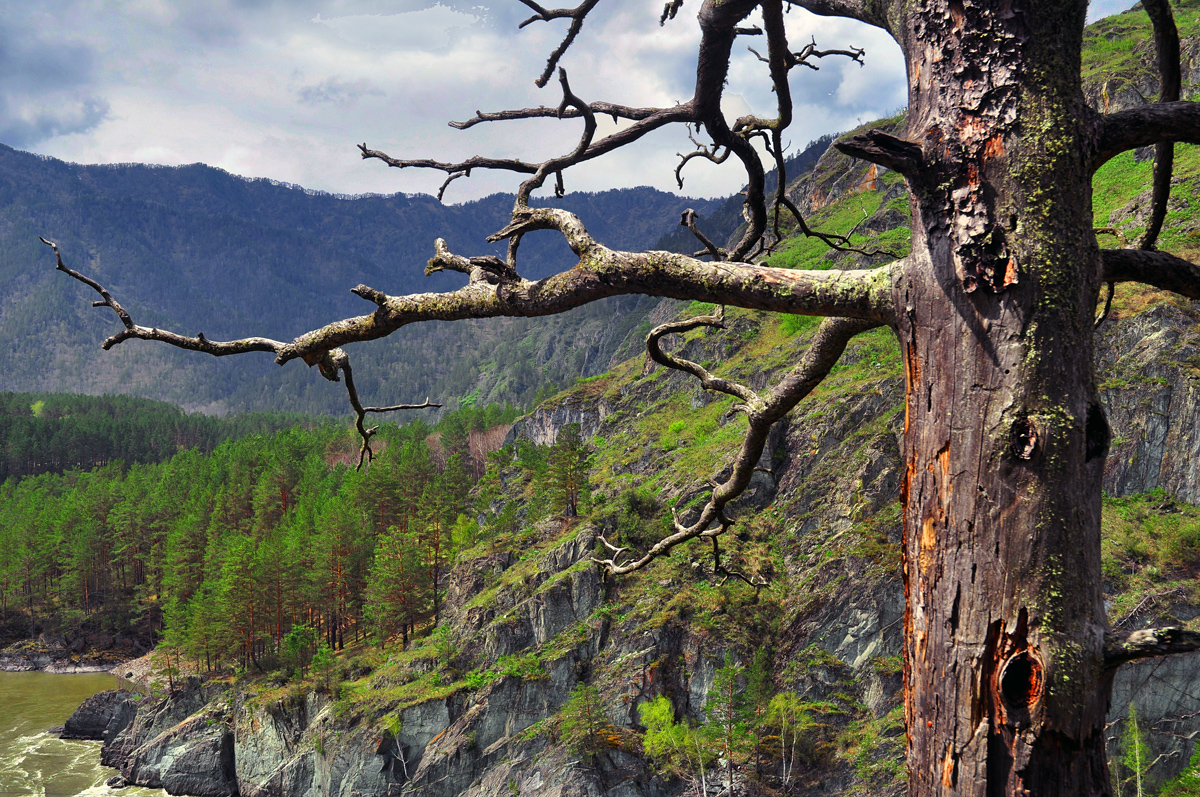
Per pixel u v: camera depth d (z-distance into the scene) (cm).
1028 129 242
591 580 5762
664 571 5681
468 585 6869
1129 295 4741
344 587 7725
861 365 6300
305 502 10150
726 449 6525
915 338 263
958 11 252
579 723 5022
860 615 4934
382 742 5578
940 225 254
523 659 5656
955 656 245
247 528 10400
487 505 9275
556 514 7362
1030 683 232
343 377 469
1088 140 247
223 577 7562
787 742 4616
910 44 272
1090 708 228
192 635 7288
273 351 420
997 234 242
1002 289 241
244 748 6294
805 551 5462
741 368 7519
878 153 257
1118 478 4322
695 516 5991
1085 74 6138
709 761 4669
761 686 4750
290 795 5919
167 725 6962
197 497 10981
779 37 448
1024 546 235
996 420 240
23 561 10550
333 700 6122
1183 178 4759
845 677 4841
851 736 4553
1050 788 229
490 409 17188
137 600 10388
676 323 415
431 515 8119
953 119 252
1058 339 238
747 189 537
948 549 250
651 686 5153
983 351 244
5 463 17162
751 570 5481
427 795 5328
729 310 8625
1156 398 4306
